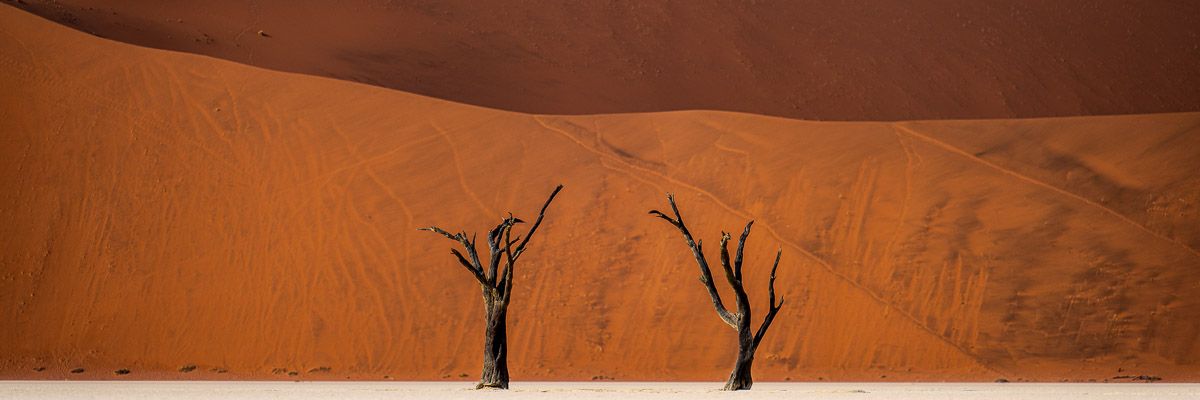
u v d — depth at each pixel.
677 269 39.06
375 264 39.34
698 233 40.09
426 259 39.53
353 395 24.95
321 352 37.00
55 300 38.16
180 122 44.16
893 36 79.94
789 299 38.00
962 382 34.09
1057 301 37.53
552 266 39.31
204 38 67.06
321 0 76.19
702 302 38.09
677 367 36.41
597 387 29.17
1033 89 75.38
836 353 36.50
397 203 41.44
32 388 27.31
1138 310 37.22
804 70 75.38
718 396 24.61
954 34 80.75
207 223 40.41
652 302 38.19
